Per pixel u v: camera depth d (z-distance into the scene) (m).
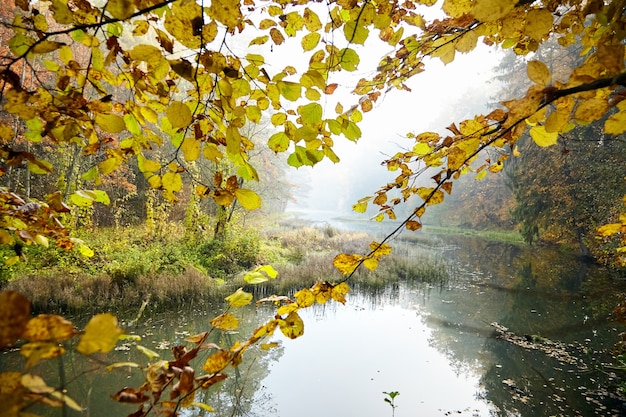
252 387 4.81
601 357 5.48
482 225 28.11
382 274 10.27
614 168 10.74
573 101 0.65
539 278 10.91
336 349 6.05
